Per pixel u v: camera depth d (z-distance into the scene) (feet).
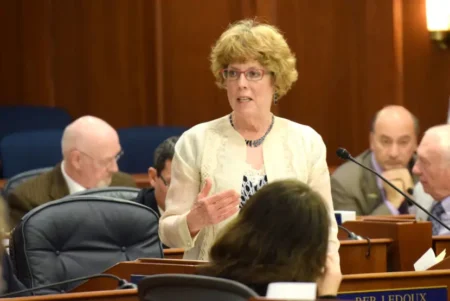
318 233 19.35
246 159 25.68
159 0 59.31
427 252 29.07
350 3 57.16
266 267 19.17
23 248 28.53
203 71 59.26
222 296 18.53
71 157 39.73
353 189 41.55
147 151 53.11
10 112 56.34
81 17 60.39
